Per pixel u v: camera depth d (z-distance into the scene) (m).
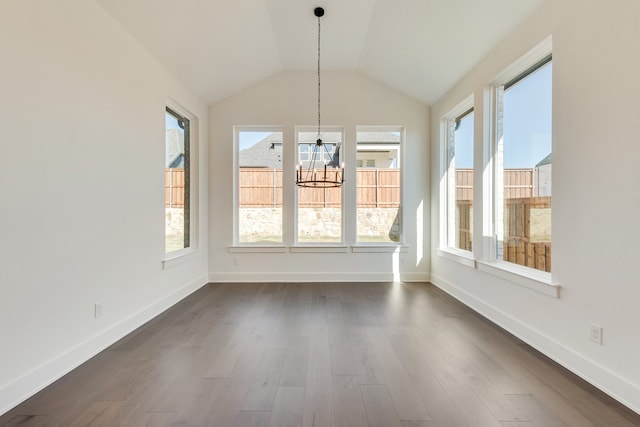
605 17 1.76
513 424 1.49
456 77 3.57
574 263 1.97
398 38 3.36
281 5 3.05
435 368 2.03
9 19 1.63
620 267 1.67
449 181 4.13
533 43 2.35
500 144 3.02
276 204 4.53
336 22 3.33
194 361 2.13
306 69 4.39
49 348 1.86
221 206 4.43
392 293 3.87
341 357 2.18
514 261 2.77
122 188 2.55
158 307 3.10
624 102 1.66
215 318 2.98
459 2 2.58
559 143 2.09
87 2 2.17
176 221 3.75
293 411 1.60
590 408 1.61
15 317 1.66
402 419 1.53
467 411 1.59
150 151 2.96
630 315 1.62
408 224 4.49
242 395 1.73
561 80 2.08
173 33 2.85
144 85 2.86
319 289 4.05
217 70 3.73
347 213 4.46
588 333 1.87
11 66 1.64
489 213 3.10
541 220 2.42
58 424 1.50
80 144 2.11
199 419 1.53
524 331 2.45
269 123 4.42
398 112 4.46
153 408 1.62
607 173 1.75
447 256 3.89
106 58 2.36
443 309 3.25
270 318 2.98
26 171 1.73
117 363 2.10
